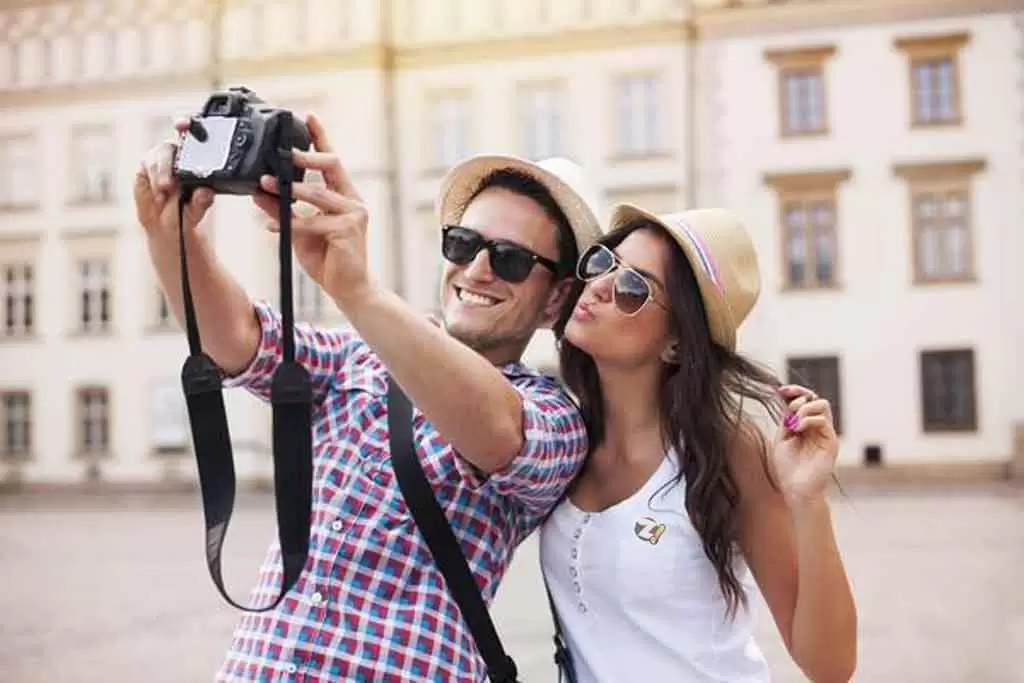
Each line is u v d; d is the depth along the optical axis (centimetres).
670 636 185
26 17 2750
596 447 197
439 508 179
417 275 2505
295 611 178
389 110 2534
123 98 2706
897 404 2273
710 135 2380
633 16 2427
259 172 149
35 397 2691
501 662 178
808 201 2341
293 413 151
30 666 689
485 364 161
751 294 198
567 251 206
